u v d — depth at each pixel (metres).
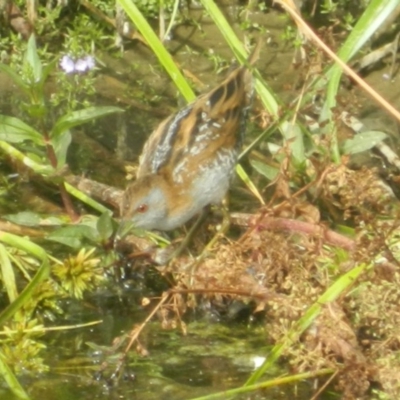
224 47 14.43
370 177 9.25
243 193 11.75
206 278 9.27
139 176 10.61
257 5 14.73
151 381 9.09
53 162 10.28
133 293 10.39
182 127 10.55
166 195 10.28
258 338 9.75
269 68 13.95
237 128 10.73
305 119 11.53
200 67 14.14
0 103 13.36
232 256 9.27
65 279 10.00
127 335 9.20
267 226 9.48
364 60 13.84
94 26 14.28
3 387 8.97
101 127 13.09
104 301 10.28
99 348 9.25
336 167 9.42
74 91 13.56
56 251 10.80
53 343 9.63
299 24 10.08
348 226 10.63
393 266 8.70
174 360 9.41
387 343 8.59
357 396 8.59
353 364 8.50
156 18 14.70
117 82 13.87
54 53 14.19
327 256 9.45
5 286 10.23
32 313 10.00
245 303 9.98
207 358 9.44
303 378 8.78
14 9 14.26
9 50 14.21
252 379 8.56
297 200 9.71
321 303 8.48
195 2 14.71
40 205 11.48
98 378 9.09
